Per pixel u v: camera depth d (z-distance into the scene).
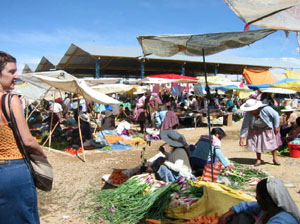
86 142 10.19
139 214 4.20
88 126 10.32
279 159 7.96
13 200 2.30
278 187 2.38
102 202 4.81
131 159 8.48
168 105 18.95
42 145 10.33
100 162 8.07
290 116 8.90
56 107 15.83
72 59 26.84
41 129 12.84
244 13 2.44
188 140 12.10
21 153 2.37
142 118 13.59
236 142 11.37
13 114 2.28
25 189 2.35
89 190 5.61
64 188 5.78
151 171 5.63
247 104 6.84
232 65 29.80
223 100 24.80
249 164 7.52
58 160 8.30
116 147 10.18
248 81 19.92
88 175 6.73
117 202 4.66
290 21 2.48
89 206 4.76
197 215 3.77
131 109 22.61
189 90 25.91
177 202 3.96
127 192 4.84
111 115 13.70
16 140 2.34
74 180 6.33
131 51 25.42
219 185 4.37
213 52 5.25
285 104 20.59
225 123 16.55
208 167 5.18
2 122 2.29
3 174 2.26
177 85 21.44
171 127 10.27
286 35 2.55
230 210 3.21
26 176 2.37
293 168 6.93
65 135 11.68
